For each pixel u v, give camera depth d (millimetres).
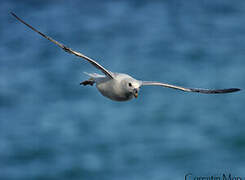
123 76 10781
